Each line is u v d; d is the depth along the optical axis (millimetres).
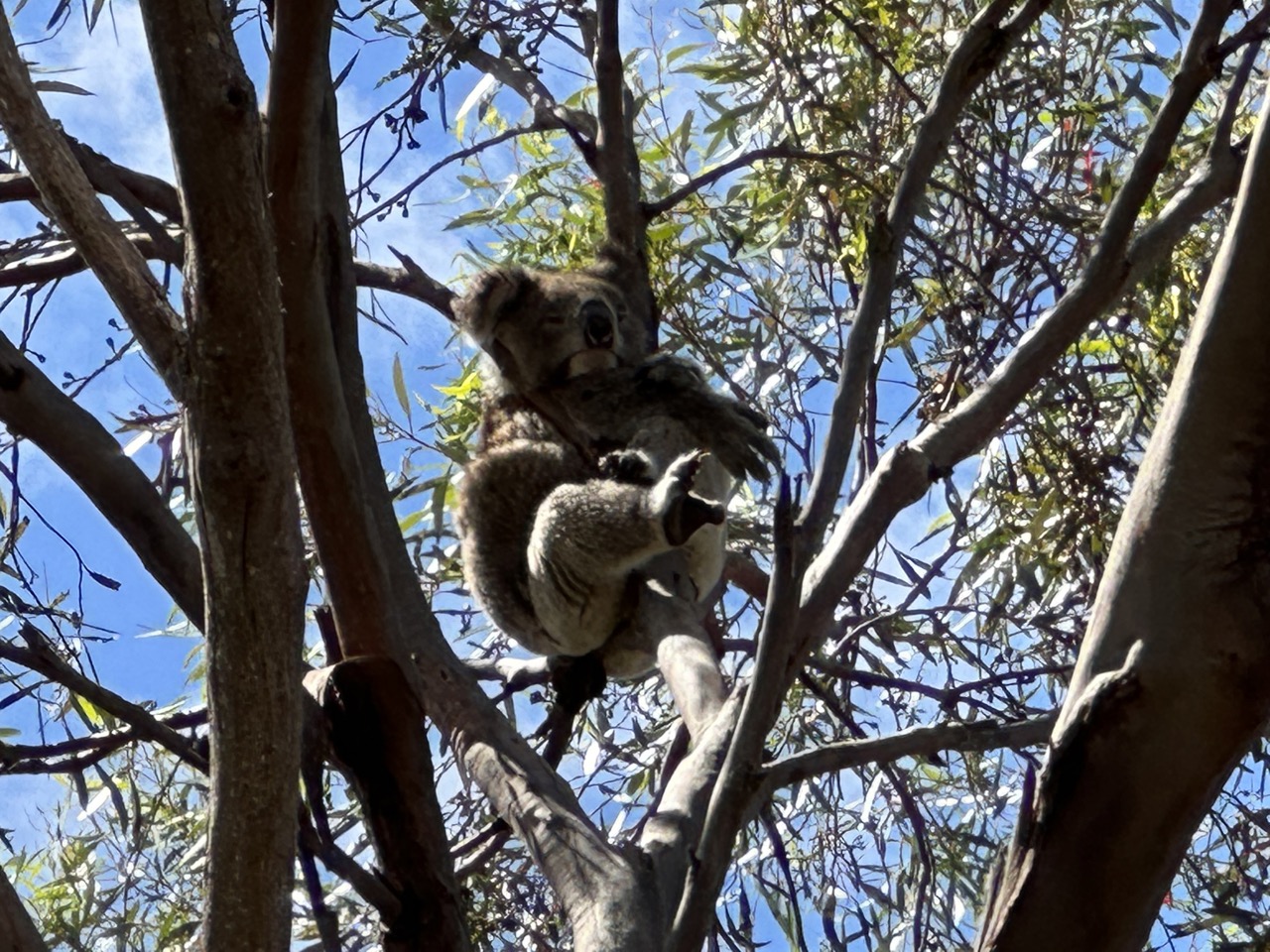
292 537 2217
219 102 2074
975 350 4609
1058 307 3424
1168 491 2436
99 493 3201
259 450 2162
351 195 4191
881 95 5074
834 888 4684
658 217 5207
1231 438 2410
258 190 2123
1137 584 2426
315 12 2750
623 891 2738
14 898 2318
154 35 2072
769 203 4973
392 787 3020
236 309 2123
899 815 4922
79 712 3990
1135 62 5242
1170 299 4941
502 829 3828
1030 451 4848
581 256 5238
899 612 3830
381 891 2854
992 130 4801
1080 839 2340
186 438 2246
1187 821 2344
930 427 3383
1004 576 4859
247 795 2262
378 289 4969
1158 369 4883
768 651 2365
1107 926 2326
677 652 3607
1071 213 4895
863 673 4094
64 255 4281
